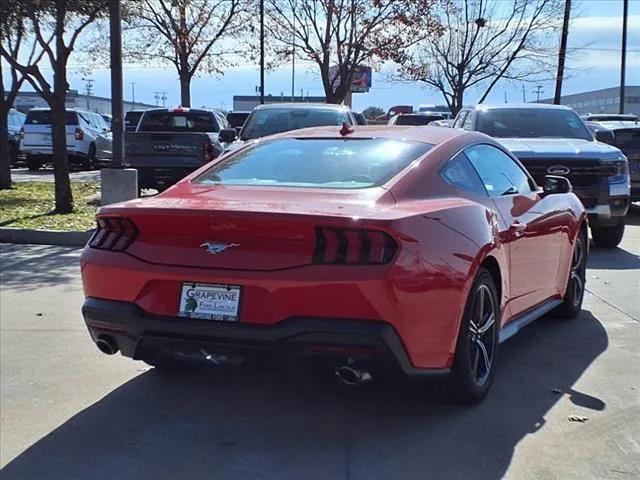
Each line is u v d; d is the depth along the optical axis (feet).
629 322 21.84
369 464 12.71
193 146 47.65
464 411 14.94
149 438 13.85
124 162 44.16
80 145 79.82
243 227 12.85
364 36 83.20
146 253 13.55
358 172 15.02
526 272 17.85
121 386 16.53
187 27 89.81
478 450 13.19
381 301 12.30
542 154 32.30
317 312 12.46
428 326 13.04
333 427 14.28
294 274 12.48
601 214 32.68
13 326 21.01
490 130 36.29
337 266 12.42
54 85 41.52
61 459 13.01
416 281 12.68
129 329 13.50
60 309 22.86
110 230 14.21
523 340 20.01
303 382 16.63
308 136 17.40
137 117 86.28
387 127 18.08
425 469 12.50
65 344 19.44
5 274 27.81
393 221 12.64
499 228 16.02
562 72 81.97
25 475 12.42
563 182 20.61
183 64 92.17
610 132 39.81
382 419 14.61
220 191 14.76
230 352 12.96
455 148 16.52
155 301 13.33
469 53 89.86
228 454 13.16
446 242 13.57
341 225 12.45
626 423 14.34
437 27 85.81
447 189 15.30
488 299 15.39
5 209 42.88
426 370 13.29
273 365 13.01
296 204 13.30
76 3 42.06
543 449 13.21
